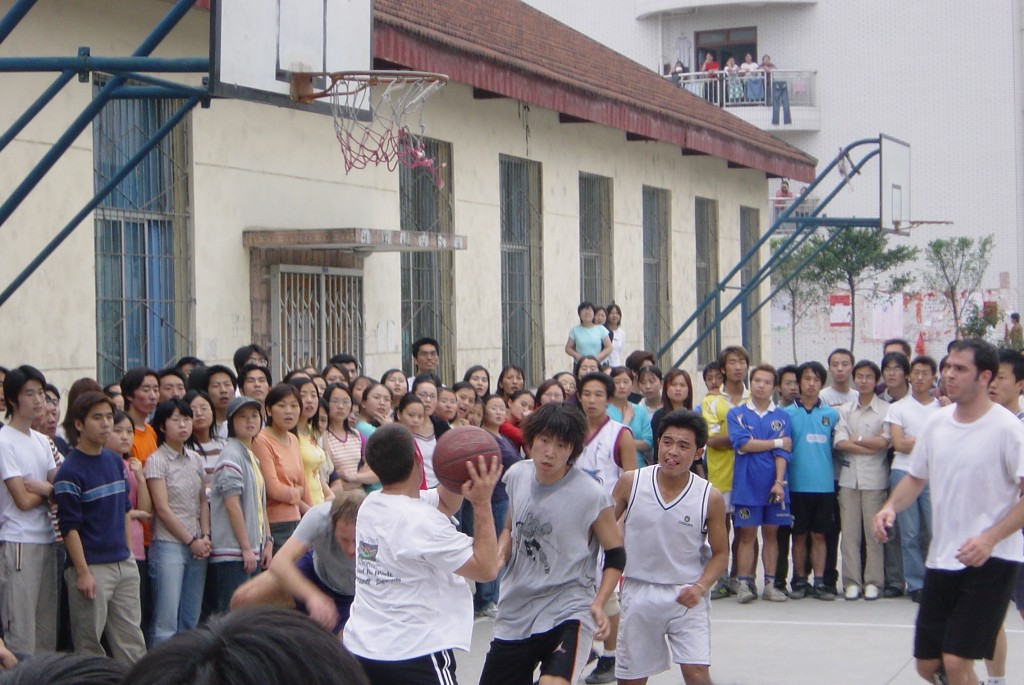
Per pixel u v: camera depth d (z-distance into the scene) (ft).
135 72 23.63
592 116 56.85
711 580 21.94
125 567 24.95
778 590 37.37
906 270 122.72
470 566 17.13
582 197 63.16
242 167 39.24
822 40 125.18
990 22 121.49
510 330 56.13
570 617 19.98
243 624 5.57
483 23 56.65
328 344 42.98
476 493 17.34
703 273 79.05
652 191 71.56
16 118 31.27
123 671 6.23
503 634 20.31
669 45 127.85
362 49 29.71
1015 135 121.08
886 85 123.75
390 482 17.63
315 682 5.46
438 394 34.09
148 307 36.06
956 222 122.72
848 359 39.37
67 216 32.89
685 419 21.99
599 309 57.93
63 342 32.73
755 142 76.59
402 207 48.16
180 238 37.19
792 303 122.93
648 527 22.18
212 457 28.02
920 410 36.19
